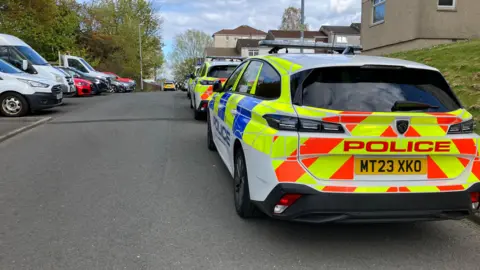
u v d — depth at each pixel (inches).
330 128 119.5
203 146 290.8
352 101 124.5
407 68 132.7
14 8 1063.0
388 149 120.0
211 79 405.7
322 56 151.5
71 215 159.5
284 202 121.4
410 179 123.0
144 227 149.1
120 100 703.1
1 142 300.4
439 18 586.6
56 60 1286.9
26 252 128.7
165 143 300.2
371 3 714.8
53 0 1187.3
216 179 210.5
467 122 128.0
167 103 640.4
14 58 537.3
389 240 142.6
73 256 126.6
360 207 118.6
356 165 121.3
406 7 609.9
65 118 433.1
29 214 159.9
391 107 124.7
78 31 1894.7
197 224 152.8
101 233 143.5
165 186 197.6
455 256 131.0
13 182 201.5
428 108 125.6
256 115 142.3
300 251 133.0
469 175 126.7
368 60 137.7
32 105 439.5
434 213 122.3
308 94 126.6
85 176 213.0
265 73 159.9
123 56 2148.1
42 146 286.8
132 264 122.3
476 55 407.2
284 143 121.5
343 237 144.3
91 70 1008.9
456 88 335.0
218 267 121.4
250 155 139.9
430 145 121.8
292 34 2532.0
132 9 2315.5
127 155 260.7
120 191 189.2
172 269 119.9
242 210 154.9
